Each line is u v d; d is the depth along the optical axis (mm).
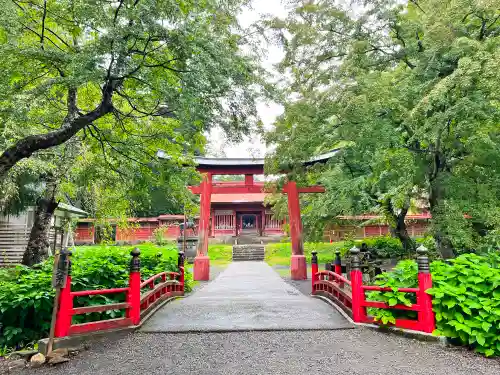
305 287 12039
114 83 6277
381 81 7273
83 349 4914
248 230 40406
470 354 4523
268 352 4789
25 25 6137
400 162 7547
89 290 5629
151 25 4965
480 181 7516
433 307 5070
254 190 15508
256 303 8227
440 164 8219
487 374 3941
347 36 8688
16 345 5422
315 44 8922
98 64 4953
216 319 6547
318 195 16812
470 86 5922
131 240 31156
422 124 6977
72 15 5746
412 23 7824
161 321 6402
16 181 10523
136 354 4754
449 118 6387
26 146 5891
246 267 20594
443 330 4926
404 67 8758
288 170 11406
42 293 5488
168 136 8383
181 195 8758
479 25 7582
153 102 7484
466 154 7762
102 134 7824
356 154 10180
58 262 4930
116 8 5422
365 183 11477
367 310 6125
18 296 5449
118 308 5680
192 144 8055
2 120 6285
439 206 7586
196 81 5066
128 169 8594
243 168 15414
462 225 7113
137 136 8273
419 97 7035
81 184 9469
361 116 7180
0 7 5223
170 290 8992
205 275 14266
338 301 7473
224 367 4273
